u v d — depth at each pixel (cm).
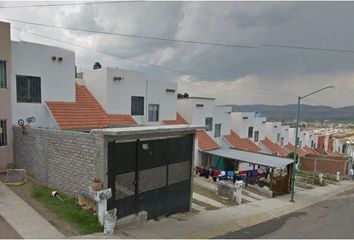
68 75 1977
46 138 1316
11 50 1655
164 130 1229
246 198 1992
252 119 4025
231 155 2683
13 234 877
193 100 2945
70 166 1190
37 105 1811
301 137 5788
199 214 1446
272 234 1269
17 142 1542
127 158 1126
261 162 2417
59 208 1093
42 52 1830
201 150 2802
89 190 1092
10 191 1234
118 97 2291
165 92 2731
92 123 1938
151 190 1245
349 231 1387
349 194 2691
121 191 1109
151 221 1236
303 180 3291
